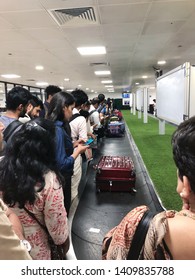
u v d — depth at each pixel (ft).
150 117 53.42
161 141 23.48
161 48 21.31
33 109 7.18
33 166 3.76
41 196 3.78
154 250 1.92
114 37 16.99
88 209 9.25
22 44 18.30
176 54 24.21
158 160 16.25
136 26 14.70
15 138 3.95
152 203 9.68
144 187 11.51
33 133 3.90
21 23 13.44
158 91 23.58
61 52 21.47
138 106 52.85
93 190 11.21
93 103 20.84
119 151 20.38
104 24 14.05
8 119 6.00
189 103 11.86
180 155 1.96
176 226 1.89
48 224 3.93
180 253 1.83
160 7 11.82
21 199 3.72
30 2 10.67
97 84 58.59
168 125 36.37
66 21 13.23
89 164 15.42
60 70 33.04
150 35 16.85
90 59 25.36
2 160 3.89
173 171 13.67
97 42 18.33
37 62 26.32
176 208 8.96
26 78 40.96
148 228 2.01
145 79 49.57
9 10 11.54
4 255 1.77
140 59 26.58
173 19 13.62
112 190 10.80
